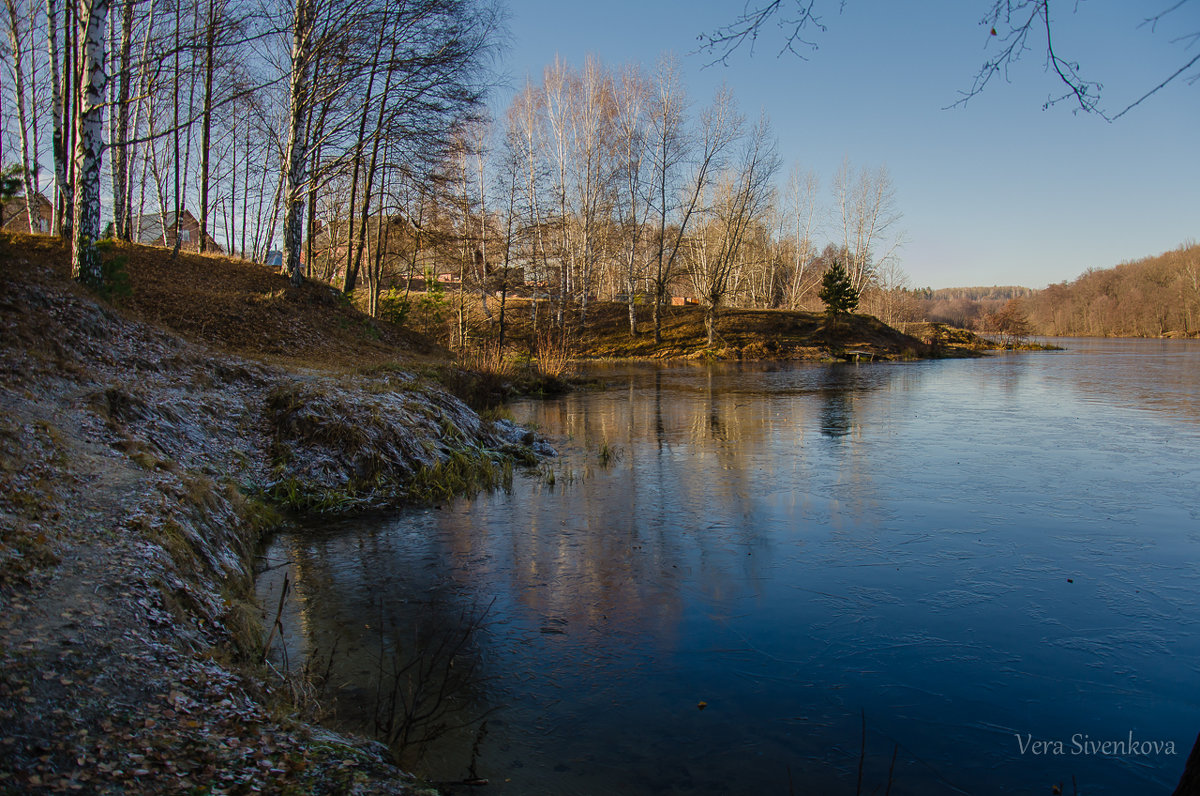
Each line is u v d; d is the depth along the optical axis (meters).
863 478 12.03
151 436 8.73
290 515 9.57
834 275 50.38
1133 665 5.65
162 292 16.62
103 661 3.99
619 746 4.50
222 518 7.53
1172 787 4.17
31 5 22.00
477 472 11.98
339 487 10.39
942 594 7.07
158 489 6.69
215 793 3.20
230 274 20.22
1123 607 6.76
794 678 5.43
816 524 9.42
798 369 37.53
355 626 6.25
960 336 63.25
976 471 12.51
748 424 18.20
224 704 3.99
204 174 24.19
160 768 3.30
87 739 3.39
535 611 6.64
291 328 18.06
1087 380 30.00
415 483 10.96
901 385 28.41
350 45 20.11
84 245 12.02
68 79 16.36
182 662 4.30
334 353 17.78
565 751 4.43
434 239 29.28
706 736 4.63
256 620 5.85
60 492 5.89
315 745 3.83
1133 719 4.90
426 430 12.41
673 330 49.03
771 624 6.38
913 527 9.28
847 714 4.93
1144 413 19.66
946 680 5.41
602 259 55.41
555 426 18.03
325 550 8.30
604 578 7.49
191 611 5.14
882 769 4.31
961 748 4.54
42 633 4.05
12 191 10.54
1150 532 9.05
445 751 4.39
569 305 51.06
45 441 6.64
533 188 40.22
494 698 5.08
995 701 5.12
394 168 23.91
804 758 4.40
